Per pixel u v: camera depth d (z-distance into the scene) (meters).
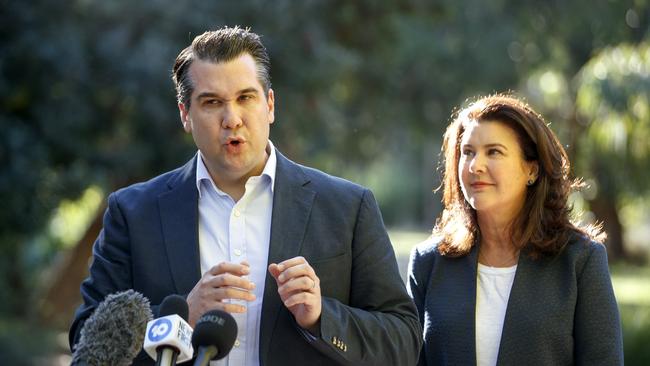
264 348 9.09
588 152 48.25
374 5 39.19
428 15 41.69
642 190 48.22
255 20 34.91
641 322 21.78
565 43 47.03
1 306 41.09
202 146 9.09
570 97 48.97
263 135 9.10
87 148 33.50
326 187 9.68
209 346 7.41
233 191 9.55
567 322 10.20
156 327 7.47
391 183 105.75
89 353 7.95
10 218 32.81
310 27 35.91
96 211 38.62
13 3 31.83
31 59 31.67
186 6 34.25
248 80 8.96
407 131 45.50
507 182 10.34
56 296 39.88
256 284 9.31
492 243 10.64
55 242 43.78
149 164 34.47
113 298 8.08
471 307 10.45
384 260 9.52
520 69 46.28
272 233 9.34
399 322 9.29
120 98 33.38
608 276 10.32
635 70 43.00
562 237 10.38
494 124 10.43
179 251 9.36
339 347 8.77
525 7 44.88
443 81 42.81
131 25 34.31
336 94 39.88
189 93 9.09
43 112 32.41
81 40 32.41
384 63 41.00
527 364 10.19
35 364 31.94
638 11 44.81
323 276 9.32
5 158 31.94
